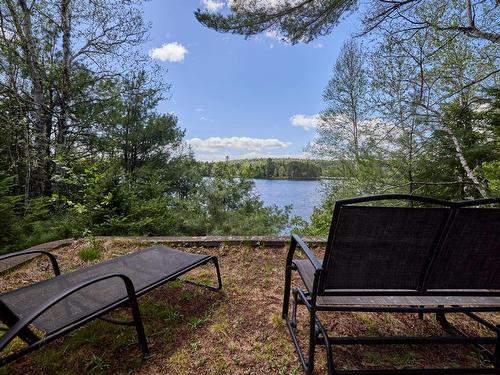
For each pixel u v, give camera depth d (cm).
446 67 530
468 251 132
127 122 888
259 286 237
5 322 119
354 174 709
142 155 956
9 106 677
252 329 181
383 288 138
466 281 139
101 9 768
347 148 1058
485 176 533
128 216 531
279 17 467
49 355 159
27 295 157
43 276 257
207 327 184
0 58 643
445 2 485
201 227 788
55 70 772
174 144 1014
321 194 1078
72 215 525
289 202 955
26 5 669
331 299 140
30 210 536
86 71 826
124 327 183
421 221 123
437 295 140
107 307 147
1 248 424
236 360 155
